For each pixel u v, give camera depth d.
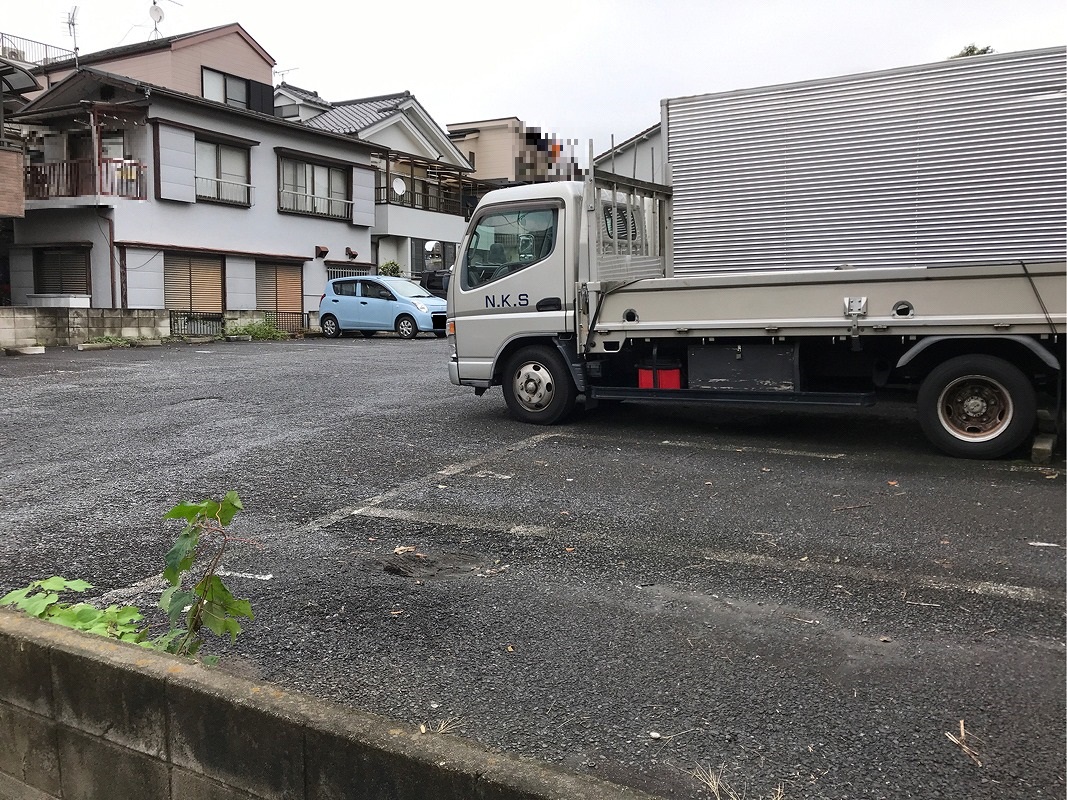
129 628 2.86
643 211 8.18
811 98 7.35
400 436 7.68
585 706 2.87
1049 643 3.30
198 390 10.73
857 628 3.47
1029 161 6.57
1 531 4.86
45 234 21.09
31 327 17.33
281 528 4.93
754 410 9.09
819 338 6.79
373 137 30.19
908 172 6.99
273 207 24.50
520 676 3.09
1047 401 6.61
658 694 2.95
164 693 2.03
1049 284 5.84
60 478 6.12
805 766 2.49
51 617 2.69
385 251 30.03
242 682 2.00
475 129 40.50
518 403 8.31
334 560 4.38
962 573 4.06
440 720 2.78
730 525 4.91
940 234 6.91
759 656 3.23
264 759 1.89
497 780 1.62
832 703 2.86
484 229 8.29
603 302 7.47
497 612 3.69
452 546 4.60
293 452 7.00
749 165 7.65
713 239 7.87
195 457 6.82
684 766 2.50
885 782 2.41
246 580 4.09
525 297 8.04
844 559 4.30
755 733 2.68
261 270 24.36
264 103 29.00
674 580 4.06
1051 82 6.46
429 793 1.69
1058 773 2.44
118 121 21.12
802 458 6.61
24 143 21.62
